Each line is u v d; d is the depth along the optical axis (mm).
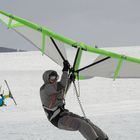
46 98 13914
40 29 12492
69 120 13812
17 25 12805
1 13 12422
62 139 23031
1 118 42062
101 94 84062
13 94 85938
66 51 13867
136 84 98812
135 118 32906
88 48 13344
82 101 73250
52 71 13836
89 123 14047
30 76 125750
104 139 13844
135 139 22359
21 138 24328
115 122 30938
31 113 48344
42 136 24578
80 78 14883
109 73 14781
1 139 24344
